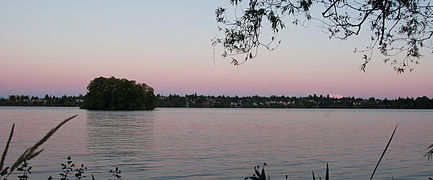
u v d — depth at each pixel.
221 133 41.91
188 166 18.81
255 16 5.82
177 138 35.00
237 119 85.69
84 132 42.09
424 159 21.95
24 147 25.72
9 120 68.25
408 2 6.27
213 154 23.42
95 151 24.61
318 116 115.69
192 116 102.06
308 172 17.64
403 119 97.56
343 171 18.08
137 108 122.75
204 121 72.50
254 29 5.89
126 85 122.88
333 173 17.56
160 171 17.39
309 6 5.78
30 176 15.15
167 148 26.69
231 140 33.19
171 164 19.42
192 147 27.34
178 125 57.53
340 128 54.53
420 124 69.56
